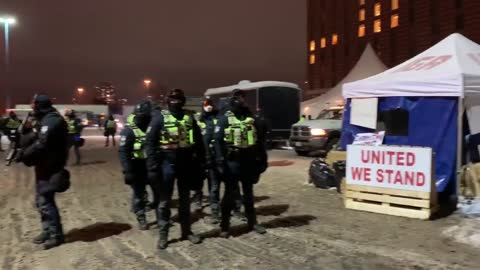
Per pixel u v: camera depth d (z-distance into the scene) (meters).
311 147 17.77
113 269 5.27
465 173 8.24
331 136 17.44
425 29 70.56
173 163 5.89
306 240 6.32
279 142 22.73
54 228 6.16
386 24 78.19
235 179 6.37
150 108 6.84
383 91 9.27
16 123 19.55
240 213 7.59
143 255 5.76
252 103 22.55
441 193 8.49
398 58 76.12
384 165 7.82
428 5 69.81
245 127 6.31
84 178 12.77
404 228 6.91
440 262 5.39
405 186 7.60
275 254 5.74
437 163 8.52
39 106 5.94
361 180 8.09
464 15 64.06
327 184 10.22
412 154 7.54
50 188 6.01
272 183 11.24
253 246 6.07
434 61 9.34
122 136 6.85
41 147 5.84
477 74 8.47
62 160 6.06
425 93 8.66
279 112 22.61
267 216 7.75
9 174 13.80
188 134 5.98
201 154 6.15
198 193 8.14
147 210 8.19
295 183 11.19
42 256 5.77
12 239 6.55
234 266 5.32
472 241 6.16
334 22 91.44
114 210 8.45
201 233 6.73
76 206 8.83
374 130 9.49
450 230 6.68
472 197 8.12
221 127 6.28
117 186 11.30
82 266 5.38
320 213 7.93
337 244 6.13
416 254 5.69
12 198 9.76
